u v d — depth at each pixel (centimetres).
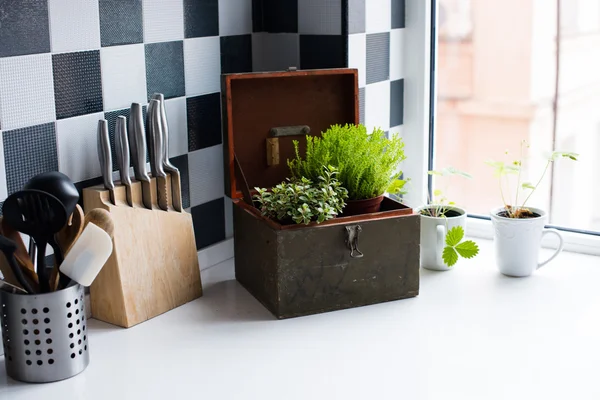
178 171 135
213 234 160
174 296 137
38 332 110
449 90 253
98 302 132
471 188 257
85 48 127
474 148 256
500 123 250
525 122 246
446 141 259
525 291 144
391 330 128
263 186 155
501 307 136
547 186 239
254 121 151
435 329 128
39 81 121
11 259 107
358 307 137
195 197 154
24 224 108
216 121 156
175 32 144
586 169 235
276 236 128
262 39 168
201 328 129
